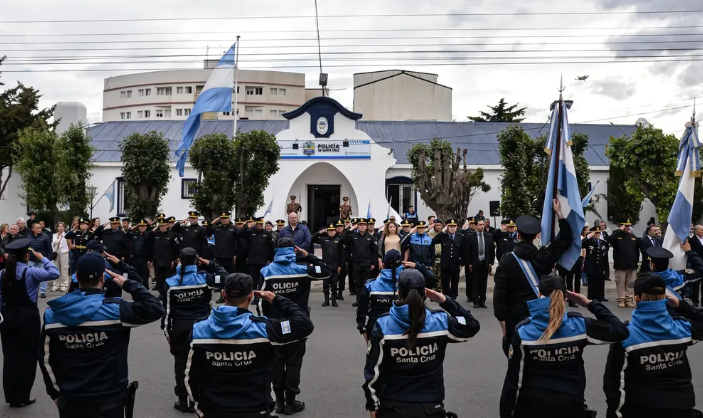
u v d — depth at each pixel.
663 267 7.05
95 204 30.81
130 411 5.25
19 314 7.58
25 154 26.06
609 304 16.16
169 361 9.91
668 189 23.00
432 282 7.75
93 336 4.96
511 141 22.91
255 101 86.44
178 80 87.94
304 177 31.47
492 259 15.68
